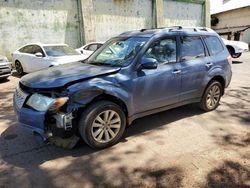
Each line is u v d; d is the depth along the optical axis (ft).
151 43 14.76
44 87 12.17
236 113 18.31
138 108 14.34
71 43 47.32
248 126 15.98
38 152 12.98
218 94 18.90
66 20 45.88
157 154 12.74
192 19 65.62
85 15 46.93
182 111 18.67
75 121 12.63
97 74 12.98
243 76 31.86
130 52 14.69
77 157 12.50
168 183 10.48
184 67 15.99
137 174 11.12
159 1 56.85
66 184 10.51
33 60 32.78
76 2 46.50
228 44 46.09
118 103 13.71
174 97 15.96
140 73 14.06
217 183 10.43
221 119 17.19
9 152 12.99
